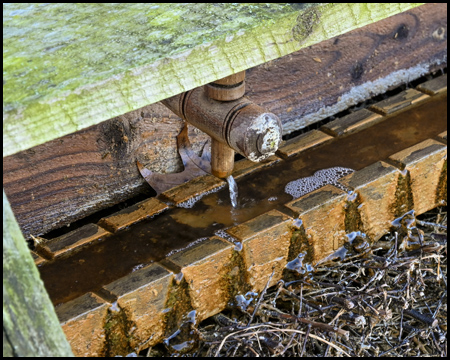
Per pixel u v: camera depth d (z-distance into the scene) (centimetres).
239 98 160
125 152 205
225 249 177
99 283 169
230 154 188
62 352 116
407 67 275
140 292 164
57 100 109
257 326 172
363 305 182
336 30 137
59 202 199
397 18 258
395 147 223
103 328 161
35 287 111
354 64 255
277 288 195
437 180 221
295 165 216
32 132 108
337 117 267
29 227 196
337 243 204
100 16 136
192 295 175
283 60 234
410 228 214
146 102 120
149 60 118
